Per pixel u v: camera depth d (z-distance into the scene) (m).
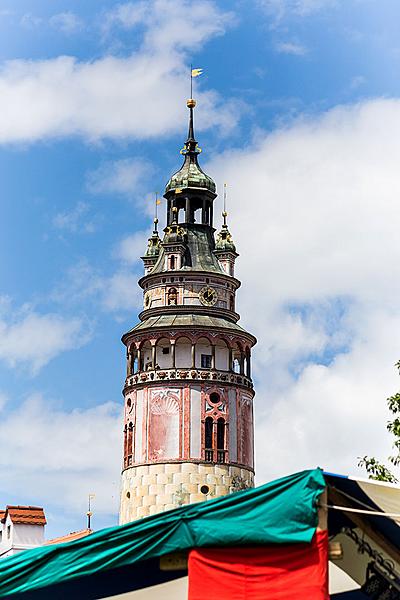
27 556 22.77
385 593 25.81
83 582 24.84
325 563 21.53
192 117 114.25
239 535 21.64
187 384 99.31
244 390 101.75
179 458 97.38
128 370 102.94
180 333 101.06
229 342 102.00
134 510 97.69
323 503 21.81
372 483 22.22
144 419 99.38
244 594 21.58
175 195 109.75
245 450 100.50
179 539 21.98
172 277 105.44
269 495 21.86
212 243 109.06
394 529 23.80
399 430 46.41
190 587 21.84
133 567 24.47
